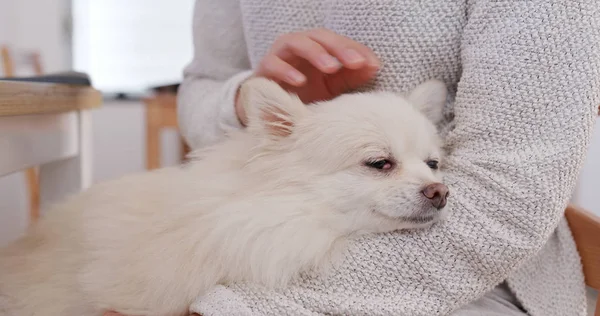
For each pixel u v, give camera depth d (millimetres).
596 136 2666
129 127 3820
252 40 1381
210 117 1391
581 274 1108
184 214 1124
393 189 1069
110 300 1089
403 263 939
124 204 1249
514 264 934
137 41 3949
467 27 1080
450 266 932
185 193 1178
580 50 935
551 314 1076
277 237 1055
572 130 927
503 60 983
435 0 1128
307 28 1295
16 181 2926
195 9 1616
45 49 3672
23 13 3531
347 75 1265
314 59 1069
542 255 1152
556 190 920
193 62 1613
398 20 1136
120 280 1095
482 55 1019
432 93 1200
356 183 1110
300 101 1223
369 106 1173
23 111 1188
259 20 1349
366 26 1166
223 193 1157
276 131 1209
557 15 951
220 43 1545
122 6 3871
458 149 1062
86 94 1650
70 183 1677
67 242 1271
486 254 920
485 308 1052
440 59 1166
